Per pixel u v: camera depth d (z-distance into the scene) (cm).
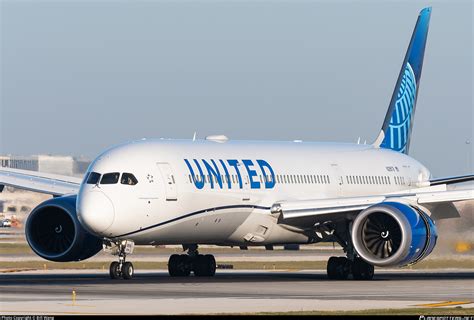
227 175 17662
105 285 15338
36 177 19112
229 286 15362
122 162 16375
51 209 17488
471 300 13238
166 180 16600
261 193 18162
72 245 16862
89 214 15838
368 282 17075
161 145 17150
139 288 14712
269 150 19100
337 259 18450
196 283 16088
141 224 16275
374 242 17350
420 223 16725
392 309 11825
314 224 18338
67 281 16500
